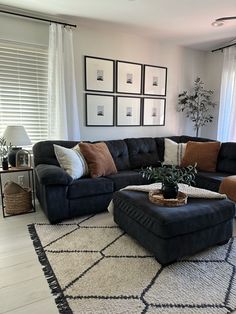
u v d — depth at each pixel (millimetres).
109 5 2777
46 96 3340
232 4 2727
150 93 4160
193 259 1962
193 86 4629
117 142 3619
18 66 3121
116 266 1853
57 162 2986
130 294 1558
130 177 3055
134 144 3750
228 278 1729
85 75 3539
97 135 3791
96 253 2029
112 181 2904
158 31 3631
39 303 1482
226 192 2676
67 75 3318
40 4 2773
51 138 3316
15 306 1455
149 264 1882
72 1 2686
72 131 3443
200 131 4809
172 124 4516
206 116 4688
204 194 2236
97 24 3379
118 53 3760
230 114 4109
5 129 2928
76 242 2201
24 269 1806
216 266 1870
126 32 3699
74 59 3426
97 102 3695
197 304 1481
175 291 1590
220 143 3525
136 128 4145
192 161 3480
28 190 2936
